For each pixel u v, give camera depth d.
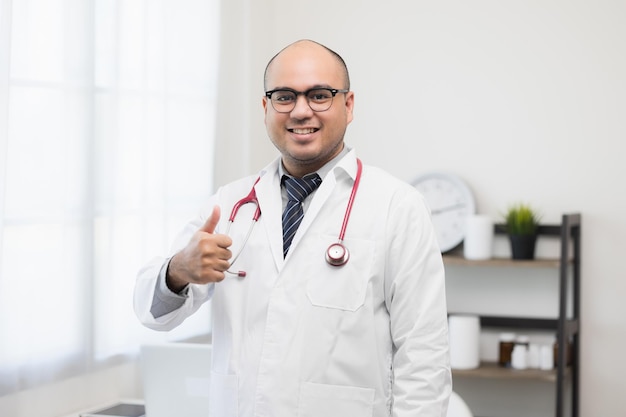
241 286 1.78
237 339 1.75
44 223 2.66
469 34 3.80
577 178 3.69
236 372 1.73
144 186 3.10
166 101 3.21
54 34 2.69
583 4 3.67
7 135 2.47
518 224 3.59
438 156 3.85
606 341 3.66
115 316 2.96
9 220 2.54
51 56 2.68
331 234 1.75
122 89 3.01
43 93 2.65
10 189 2.55
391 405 1.75
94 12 2.83
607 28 3.65
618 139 3.64
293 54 1.74
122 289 3.00
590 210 3.68
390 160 3.92
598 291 3.67
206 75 3.46
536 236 3.62
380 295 1.73
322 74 1.73
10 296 2.55
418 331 1.69
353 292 1.70
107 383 2.97
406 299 1.71
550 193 3.72
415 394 1.66
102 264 2.89
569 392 3.72
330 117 1.74
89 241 2.82
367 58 3.94
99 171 2.88
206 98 3.46
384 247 1.73
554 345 3.64
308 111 1.72
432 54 3.85
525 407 3.78
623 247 3.64
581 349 3.69
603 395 3.67
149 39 3.15
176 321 1.78
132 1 3.05
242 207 1.87
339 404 1.67
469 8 3.80
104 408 2.80
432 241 1.76
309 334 1.69
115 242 2.97
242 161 3.73
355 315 1.69
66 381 2.79
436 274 1.74
